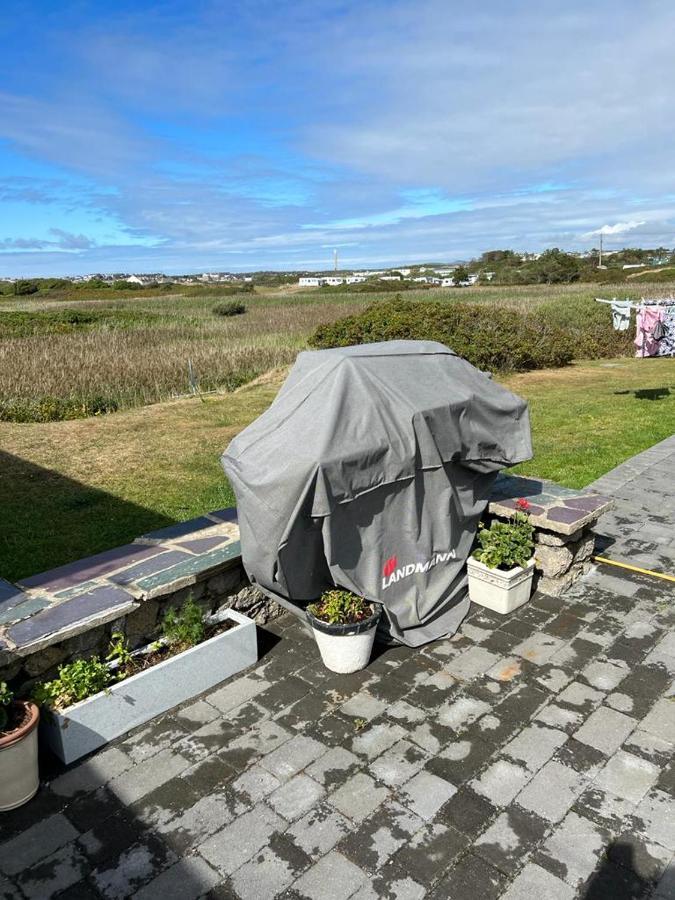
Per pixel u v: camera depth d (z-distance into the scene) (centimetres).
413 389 443
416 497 428
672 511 694
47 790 326
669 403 1276
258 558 389
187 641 405
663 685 401
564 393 1423
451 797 316
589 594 516
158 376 1553
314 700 393
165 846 292
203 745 356
